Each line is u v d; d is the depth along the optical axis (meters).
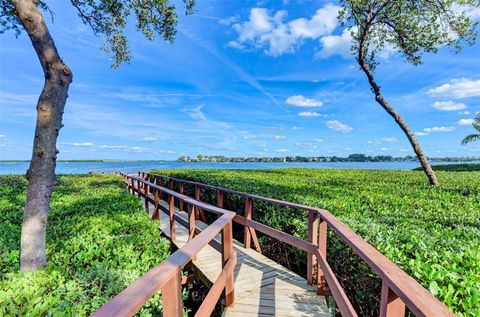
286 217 4.80
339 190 7.05
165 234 5.86
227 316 2.90
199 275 4.05
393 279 1.20
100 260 3.19
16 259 3.03
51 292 2.23
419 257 2.39
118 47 5.80
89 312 2.11
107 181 15.46
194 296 4.52
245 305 3.11
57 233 4.18
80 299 2.21
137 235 4.07
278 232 4.00
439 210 4.64
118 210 5.86
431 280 2.07
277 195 6.03
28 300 2.03
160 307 2.45
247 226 4.91
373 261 1.45
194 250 1.70
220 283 2.55
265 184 8.55
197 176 12.01
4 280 2.38
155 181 14.20
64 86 2.90
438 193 6.54
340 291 2.21
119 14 5.21
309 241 3.47
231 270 3.01
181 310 1.47
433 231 3.39
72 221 4.81
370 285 2.81
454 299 1.81
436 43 8.51
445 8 7.79
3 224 4.42
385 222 3.97
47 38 2.77
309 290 3.44
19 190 8.66
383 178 11.08
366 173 14.77
